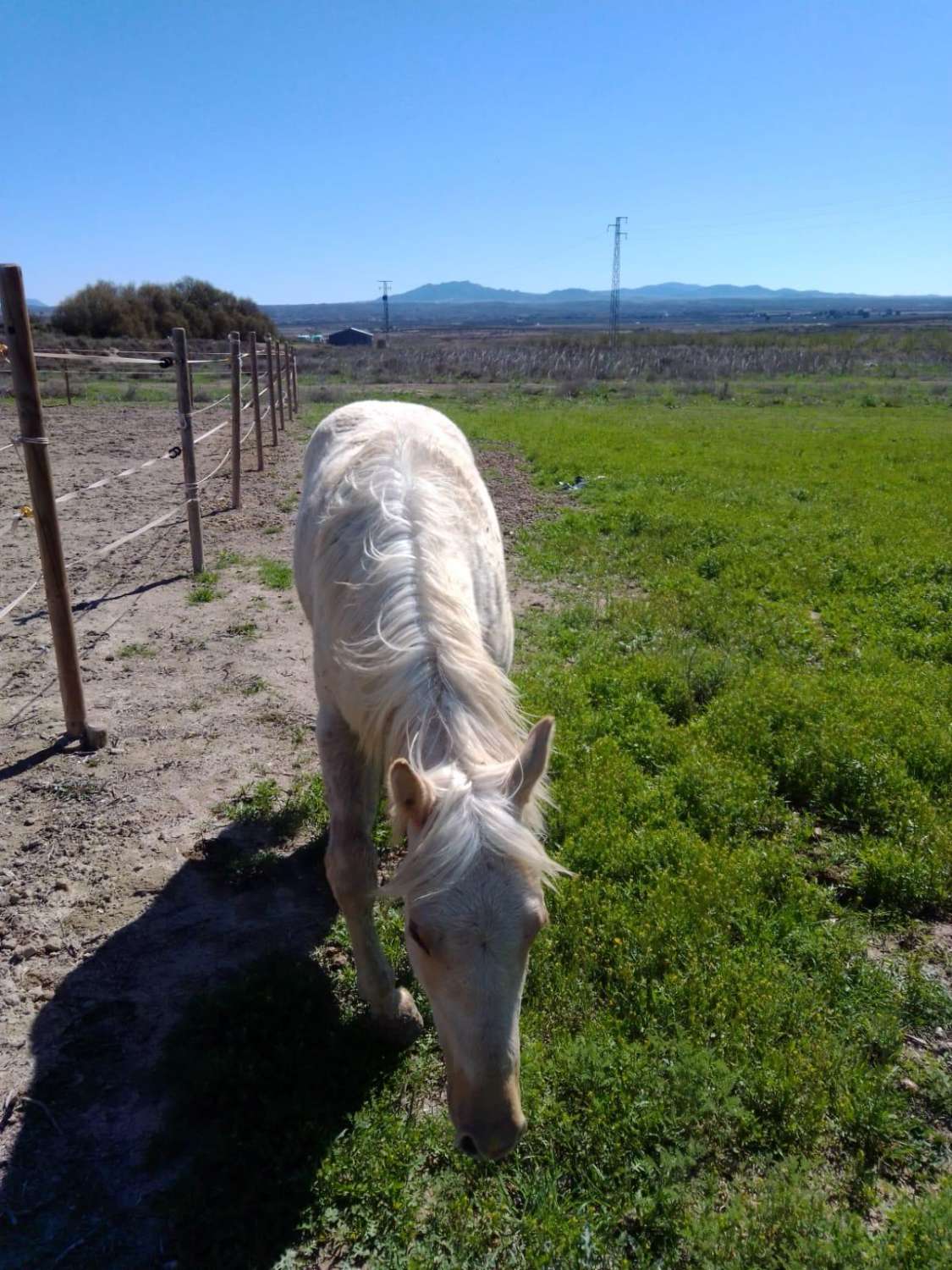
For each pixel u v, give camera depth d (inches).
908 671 225.6
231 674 216.2
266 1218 88.7
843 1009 116.3
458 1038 75.0
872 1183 94.1
